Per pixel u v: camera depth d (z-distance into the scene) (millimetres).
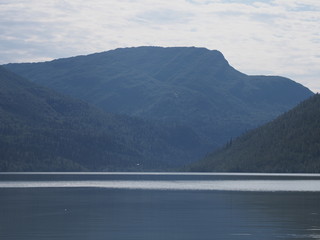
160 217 101062
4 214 105812
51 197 147750
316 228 86688
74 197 147750
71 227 88875
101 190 182375
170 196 151125
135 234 82250
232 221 95125
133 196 151250
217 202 130625
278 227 87875
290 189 182750
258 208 115562
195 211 110438
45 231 84750
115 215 104125
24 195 155875
